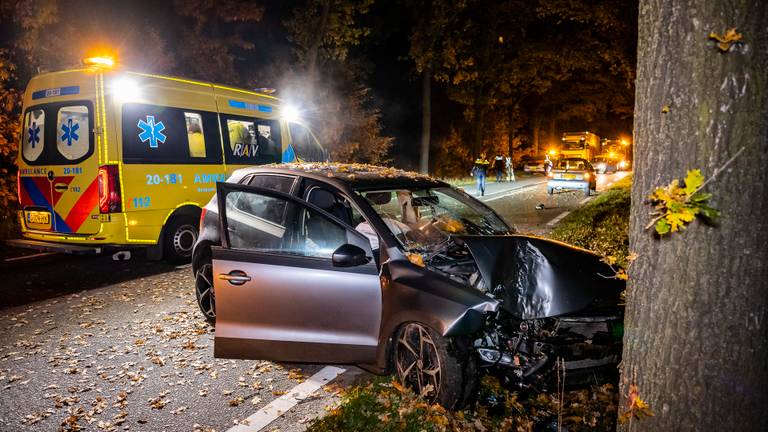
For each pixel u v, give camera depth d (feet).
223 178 29.45
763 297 7.27
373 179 15.71
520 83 141.90
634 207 8.25
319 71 78.69
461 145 132.57
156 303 21.36
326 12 69.92
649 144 7.88
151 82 26.22
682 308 7.63
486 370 12.33
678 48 7.43
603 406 11.91
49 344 17.01
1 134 38.73
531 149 176.55
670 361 7.81
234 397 13.37
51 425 12.15
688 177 6.97
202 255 18.54
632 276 8.34
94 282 24.75
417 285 12.00
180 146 27.27
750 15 6.97
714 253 7.33
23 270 27.25
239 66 69.26
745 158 7.11
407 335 12.35
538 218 45.44
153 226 26.08
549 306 12.00
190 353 16.19
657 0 7.64
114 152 24.43
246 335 13.75
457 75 100.27
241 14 56.39
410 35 94.43
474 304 11.21
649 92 7.84
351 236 13.12
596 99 172.55
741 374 7.38
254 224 14.84
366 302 12.68
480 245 13.35
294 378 14.33
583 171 66.95
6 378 14.58
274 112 33.45
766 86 7.00
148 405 13.03
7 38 40.01
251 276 13.65
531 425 11.19
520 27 114.52
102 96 24.26
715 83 7.17
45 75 25.77
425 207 16.53
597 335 12.16
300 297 13.19
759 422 7.45
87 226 24.72
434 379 11.83
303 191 15.40
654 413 8.05
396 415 11.69
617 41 93.20
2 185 39.09
